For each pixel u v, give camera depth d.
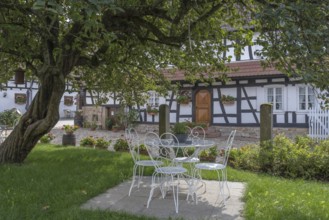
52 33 6.14
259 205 4.37
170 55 8.08
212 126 16.72
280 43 4.09
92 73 8.81
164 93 9.77
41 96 6.77
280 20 3.29
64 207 4.27
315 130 13.71
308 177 6.77
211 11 5.43
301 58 3.69
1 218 3.78
